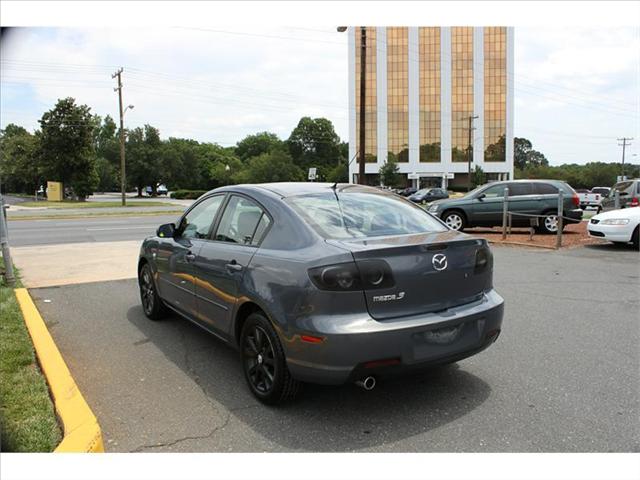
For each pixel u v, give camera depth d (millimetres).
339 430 3443
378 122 85000
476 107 84062
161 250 5504
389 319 3424
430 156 85188
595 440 3271
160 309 5984
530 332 5531
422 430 3430
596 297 7133
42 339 4879
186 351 5031
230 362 4730
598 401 3836
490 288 4066
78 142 58062
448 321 3553
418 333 3439
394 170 80188
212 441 3314
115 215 27766
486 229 16688
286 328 3480
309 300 3357
